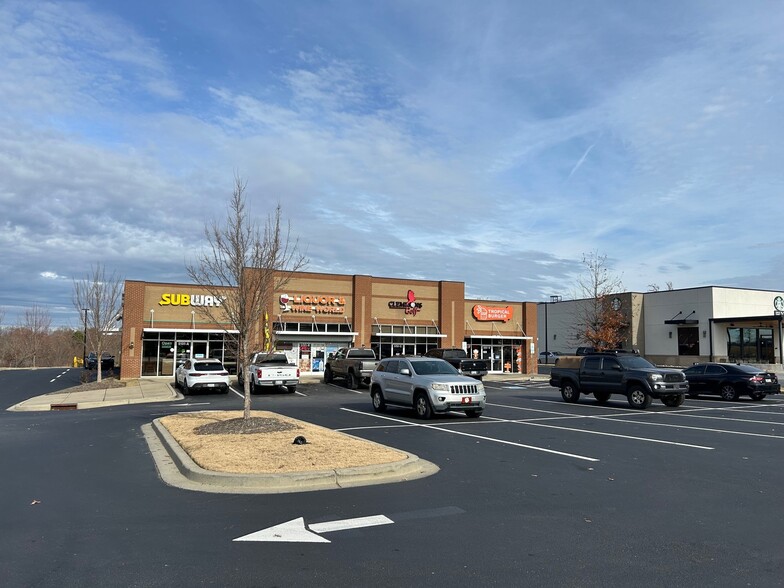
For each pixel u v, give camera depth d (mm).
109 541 5801
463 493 7758
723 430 14094
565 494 7734
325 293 37312
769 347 50094
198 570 5039
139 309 33031
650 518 6633
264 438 10945
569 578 4871
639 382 19516
